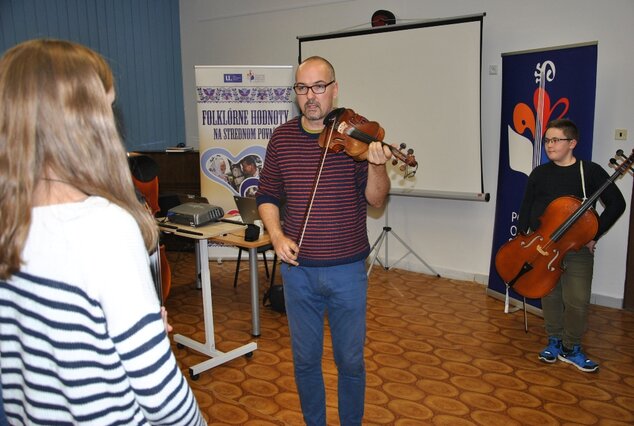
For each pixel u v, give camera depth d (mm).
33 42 754
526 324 3502
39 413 764
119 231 744
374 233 5129
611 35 3691
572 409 2496
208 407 2512
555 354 3004
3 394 825
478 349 3180
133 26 5664
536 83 3600
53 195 749
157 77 5992
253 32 5695
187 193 5281
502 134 3910
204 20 6012
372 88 4664
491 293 4145
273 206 2010
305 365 1952
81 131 730
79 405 737
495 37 4227
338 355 1927
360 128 1815
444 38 4195
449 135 4309
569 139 2803
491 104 4320
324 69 1785
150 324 752
